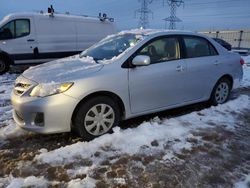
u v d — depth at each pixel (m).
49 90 3.64
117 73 4.07
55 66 4.30
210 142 3.99
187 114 5.11
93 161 3.39
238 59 6.01
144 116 5.01
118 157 3.49
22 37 10.70
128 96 4.21
